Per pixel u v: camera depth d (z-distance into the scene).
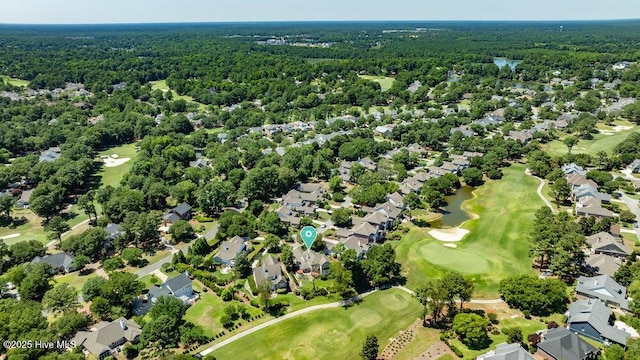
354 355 88.00
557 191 158.50
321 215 155.25
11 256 121.81
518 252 126.62
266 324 97.50
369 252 116.31
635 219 143.88
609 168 187.62
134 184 169.88
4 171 175.00
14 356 78.00
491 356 81.31
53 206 152.62
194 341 91.94
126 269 121.31
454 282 96.88
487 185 180.38
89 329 94.50
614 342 86.12
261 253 129.12
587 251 124.75
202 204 154.38
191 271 117.50
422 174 183.38
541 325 94.44
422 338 92.19
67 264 120.00
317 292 108.06
